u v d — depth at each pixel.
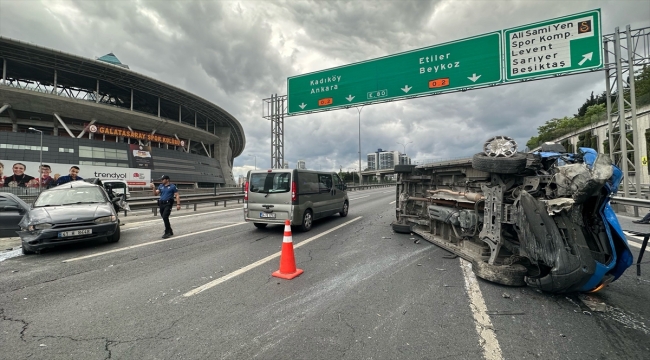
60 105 51.06
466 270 4.82
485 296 3.80
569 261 3.39
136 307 3.61
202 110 72.94
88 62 50.00
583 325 3.07
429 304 3.59
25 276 4.83
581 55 11.51
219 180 76.06
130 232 8.88
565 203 3.42
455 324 3.11
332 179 10.84
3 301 3.82
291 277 4.57
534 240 3.66
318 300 3.75
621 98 11.56
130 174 44.38
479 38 13.28
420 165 7.62
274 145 20.53
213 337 2.90
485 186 4.50
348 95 16.53
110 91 64.50
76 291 4.15
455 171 6.49
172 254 6.16
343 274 4.75
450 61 13.88
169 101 68.38
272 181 8.52
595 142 26.48
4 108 48.06
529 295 3.81
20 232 6.16
